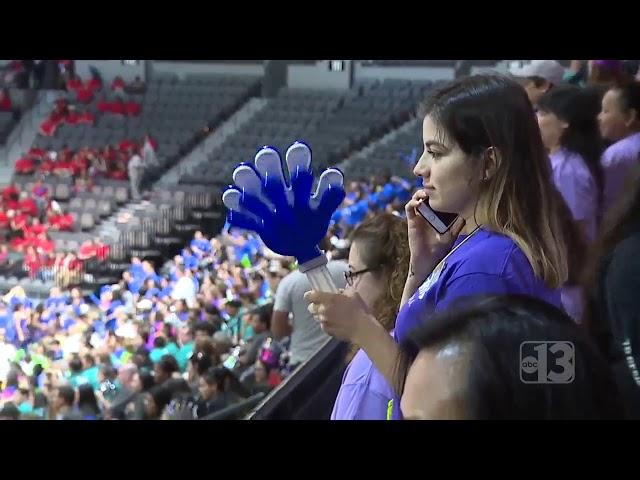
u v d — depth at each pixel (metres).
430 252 1.32
